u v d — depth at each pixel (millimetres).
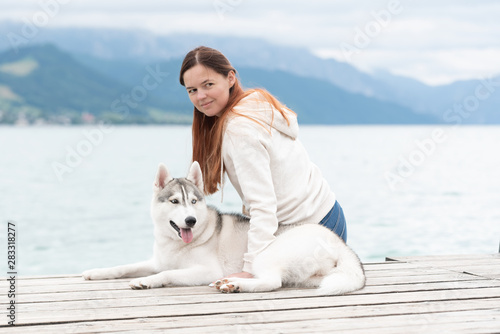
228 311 2629
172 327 2375
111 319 2506
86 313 2594
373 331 2303
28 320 2473
